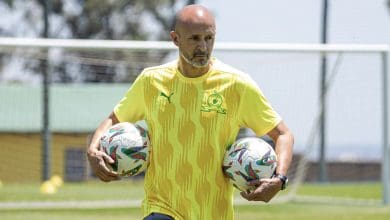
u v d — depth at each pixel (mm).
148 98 13609
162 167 13508
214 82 13375
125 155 13383
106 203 44938
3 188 57844
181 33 12727
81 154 87062
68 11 109562
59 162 85875
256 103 13438
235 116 13445
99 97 89938
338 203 46688
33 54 56406
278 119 13539
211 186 13461
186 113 13375
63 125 87438
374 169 81000
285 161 13133
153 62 57781
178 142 13414
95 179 82500
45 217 36875
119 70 68750
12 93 95188
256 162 13047
